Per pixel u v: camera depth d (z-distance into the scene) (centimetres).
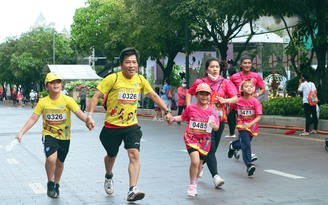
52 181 743
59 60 7281
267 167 1012
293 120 1883
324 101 1972
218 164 1055
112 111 718
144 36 3291
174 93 3344
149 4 2681
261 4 1906
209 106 761
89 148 1415
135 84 719
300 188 798
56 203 715
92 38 4841
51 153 727
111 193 767
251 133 925
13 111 4494
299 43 2209
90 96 4750
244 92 914
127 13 3425
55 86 727
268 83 2928
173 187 823
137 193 700
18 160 1192
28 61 6975
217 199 724
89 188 825
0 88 10456
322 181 858
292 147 1333
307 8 1934
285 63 3050
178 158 1173
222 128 857
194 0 2367
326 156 1161
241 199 721
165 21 2712
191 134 758
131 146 713
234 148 1084
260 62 3253
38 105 730
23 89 8244
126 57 708
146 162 1110
